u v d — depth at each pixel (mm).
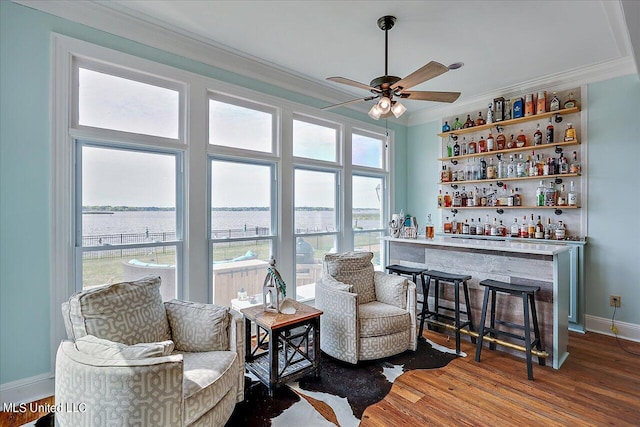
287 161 3668
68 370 1455
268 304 2490
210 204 3121
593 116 3469
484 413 2023
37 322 2205
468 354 2848
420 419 1970
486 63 3314
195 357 1889
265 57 3207
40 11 2211
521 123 4039
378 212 4863
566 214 3680
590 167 3488
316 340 2424
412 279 3523
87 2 2316
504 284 2697
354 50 3055
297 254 3838
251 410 2049
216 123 3160
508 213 4184
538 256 2676
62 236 2297
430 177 5000
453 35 2773
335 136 4270
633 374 2484
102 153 2529
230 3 2352
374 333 2648
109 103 2529
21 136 2150
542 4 2332
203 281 3004
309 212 3986
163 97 2807
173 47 2814
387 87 2369
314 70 3506
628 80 3254
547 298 2625
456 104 4594
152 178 2770
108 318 1768
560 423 1923
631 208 3238
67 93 2312
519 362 2695
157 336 1965
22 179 2156
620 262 3297
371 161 4770
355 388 2307
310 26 2650
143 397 1360
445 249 3338
